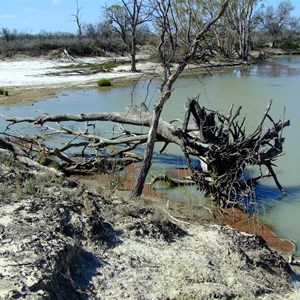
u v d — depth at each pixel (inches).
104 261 235.9
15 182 306.2
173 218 318.0
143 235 269.6
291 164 551.2
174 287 224.5
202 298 219.3
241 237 290.7
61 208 265.9
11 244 219.0
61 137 684.1
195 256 256.8
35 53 2401.6
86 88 1317.7
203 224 334.0
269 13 3253.0
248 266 259.0
